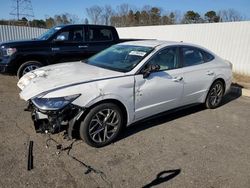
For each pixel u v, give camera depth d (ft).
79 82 11.82
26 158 11.08
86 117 11.74
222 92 19.19
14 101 18.49
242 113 18.37
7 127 13.93
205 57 17.70
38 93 11.42
